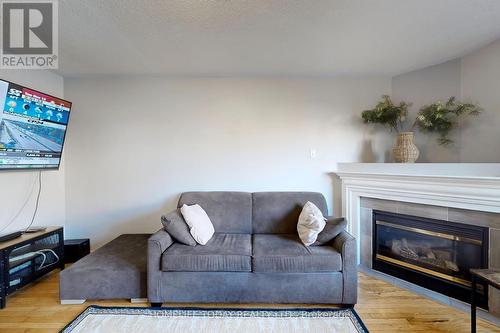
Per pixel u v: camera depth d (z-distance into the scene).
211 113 2.96
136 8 1.67
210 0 1.60
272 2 1.62
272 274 1.96
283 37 2.07
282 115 2.97
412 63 2.60
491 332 1.68
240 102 2.96
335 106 2.98
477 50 2.30
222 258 1.96
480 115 2.29
